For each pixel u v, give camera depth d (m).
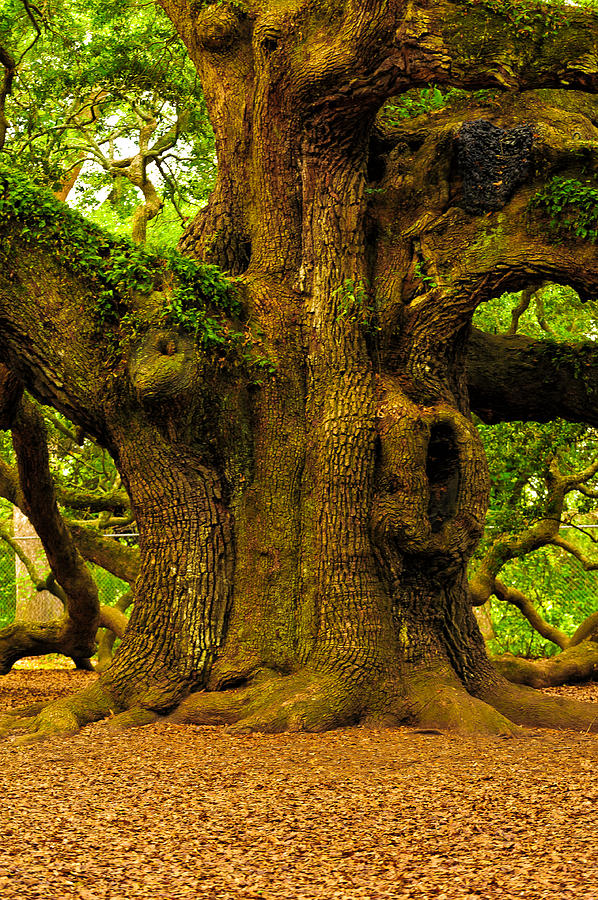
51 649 14.04
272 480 9.44
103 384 9.23
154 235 19.97
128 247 9.47
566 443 13.73
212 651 9.16
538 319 15.84
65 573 13.45
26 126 14.66
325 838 4.86
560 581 19.27
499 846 4.64
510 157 9.31
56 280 9.27
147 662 9.18
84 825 5.12
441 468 9.45
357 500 9.17
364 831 4.98
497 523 14.02
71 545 13.46
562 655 14.27
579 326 17.06
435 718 8.64
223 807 5.55
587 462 16.34
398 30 8.86
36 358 9.29
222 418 9.43
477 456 9.30
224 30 10.12
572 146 9.09
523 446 13.81
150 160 14.98
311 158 9.63
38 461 12.52
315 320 9.55
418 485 9.05
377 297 9.67
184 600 9.22
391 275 9.71
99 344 9.26
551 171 9.23
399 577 9.22
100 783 6.30
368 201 9.97
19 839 4.79
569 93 10.38
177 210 15.69
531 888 3.96
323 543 9.16
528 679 13.47
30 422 12.19
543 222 9.15
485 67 8.84
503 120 9.76
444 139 9.69
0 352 9.63
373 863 4.43
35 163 14.21
